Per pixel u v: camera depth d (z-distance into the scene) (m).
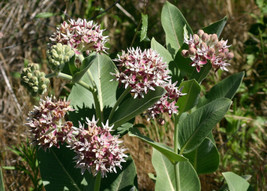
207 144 0.77
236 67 1.18
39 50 1.26
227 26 1.25
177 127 0.68
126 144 0.95
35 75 0.60
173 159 0.66
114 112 0.67
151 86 0.61
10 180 0.92
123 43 1.11
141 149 0.95
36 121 0.62
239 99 1.14
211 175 0.94
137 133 0.64
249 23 1.28
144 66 0.60
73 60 0.62
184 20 0.75
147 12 1.06
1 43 1.27
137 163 0.94
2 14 1.31
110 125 0.66
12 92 1.08
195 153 0.77
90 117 0.73
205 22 1.30
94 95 0.68
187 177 0.75
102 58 0.75
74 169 0.74
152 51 0.63
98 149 0.60
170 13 0.76
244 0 1.38
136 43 1.02
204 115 0.68
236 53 1.21
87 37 0.65
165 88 0.65
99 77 0.74
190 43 0.66
